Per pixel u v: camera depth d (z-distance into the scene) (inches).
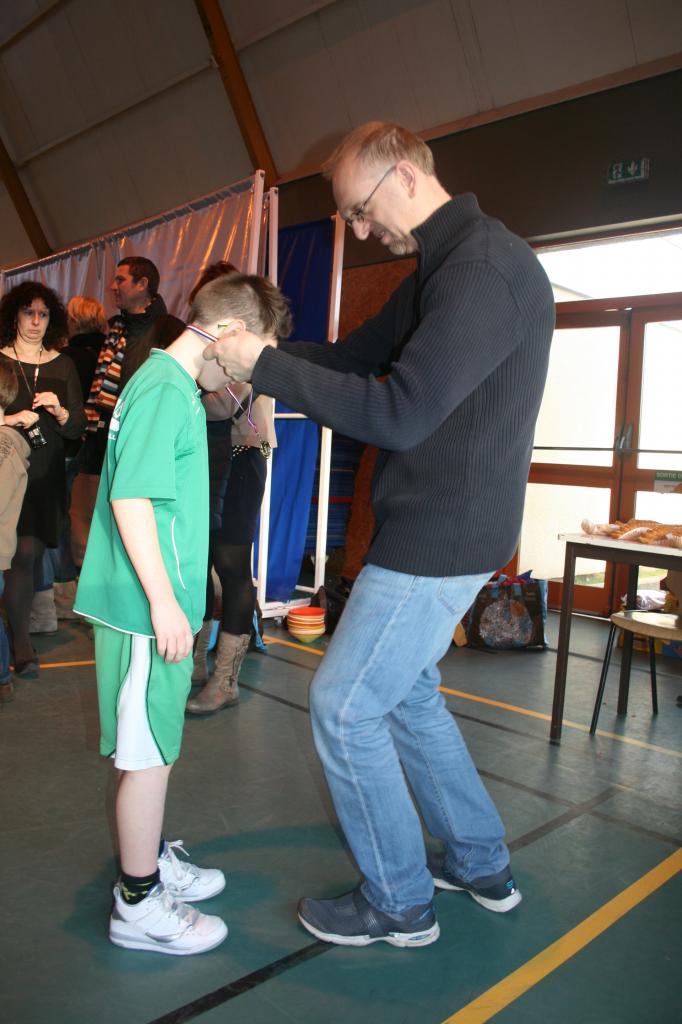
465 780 69.1
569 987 60.2
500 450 58.3
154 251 190.4
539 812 90.9
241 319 61.3
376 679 59.6
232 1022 54.9
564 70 197.6
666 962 63.9
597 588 209.3
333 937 64.4
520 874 76.9
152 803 60.9
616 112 185.5
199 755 103.0
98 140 337.1
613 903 72.4
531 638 172.4
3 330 136.9
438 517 58.0
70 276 226.2
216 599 147.8
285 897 71.3
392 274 235.0
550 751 110.9
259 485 120.0
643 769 105.6
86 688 127.7
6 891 70.2
